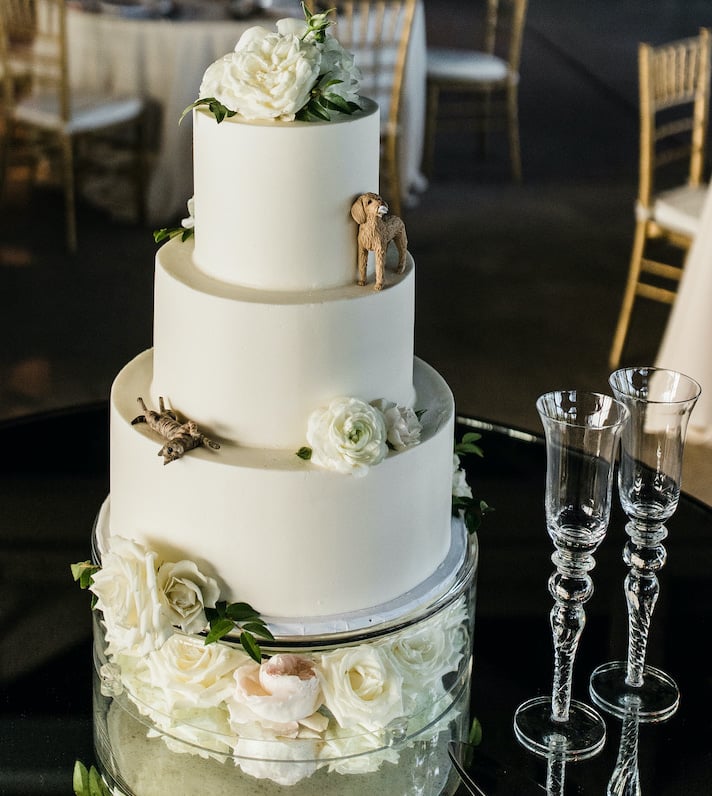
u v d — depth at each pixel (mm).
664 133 3502
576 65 7715
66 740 1371
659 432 1377
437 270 4301
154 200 4473
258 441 1410
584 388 3479
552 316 3969
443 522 1543
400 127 4625
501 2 5820
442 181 5297
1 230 4457
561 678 1423
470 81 5090
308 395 1390
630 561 1478
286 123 1334
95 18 4191
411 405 1558
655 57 3383
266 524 1362
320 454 1339
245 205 1358
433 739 1405
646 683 1516
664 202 3432
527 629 1615
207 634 1391
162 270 1444
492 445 2088
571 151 5836
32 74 4156
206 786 1304
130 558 1363
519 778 1349
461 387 3459
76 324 3736
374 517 1394
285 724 1391
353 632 1398
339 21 4266
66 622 1593
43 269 4133
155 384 1541
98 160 4602
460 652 1542
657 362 3326
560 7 9828
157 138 4359
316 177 1343
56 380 3379
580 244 4602
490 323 3895
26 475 1940
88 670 1498
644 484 1420
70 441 2055
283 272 1384
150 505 1434
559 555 1396
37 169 4863
